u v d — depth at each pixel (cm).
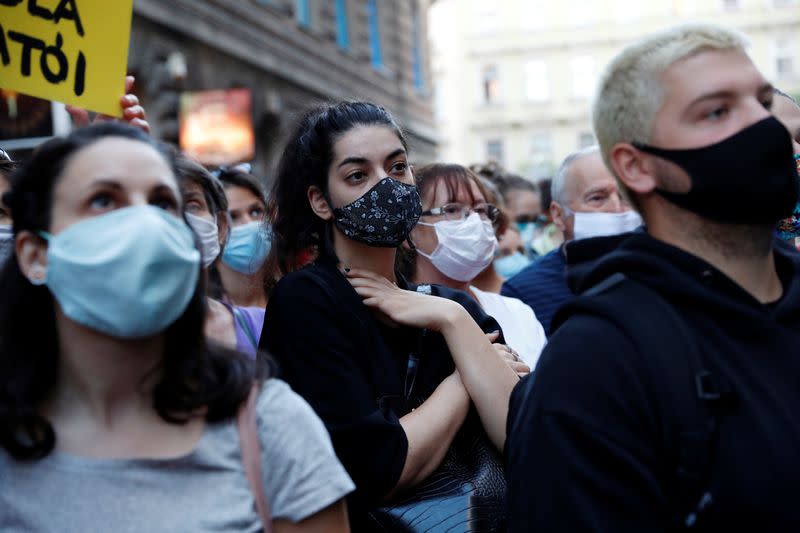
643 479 137
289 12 1639
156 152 158
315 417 160
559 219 388
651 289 149
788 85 3678
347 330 215
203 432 153
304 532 153
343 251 236
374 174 228
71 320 152
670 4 3816
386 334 224
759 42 3691
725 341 142
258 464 152
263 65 1505
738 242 150
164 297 147
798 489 132
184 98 1103
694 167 147
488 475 206
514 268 528
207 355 159
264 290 285
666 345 141
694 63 149
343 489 154
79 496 145
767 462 133
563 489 141
